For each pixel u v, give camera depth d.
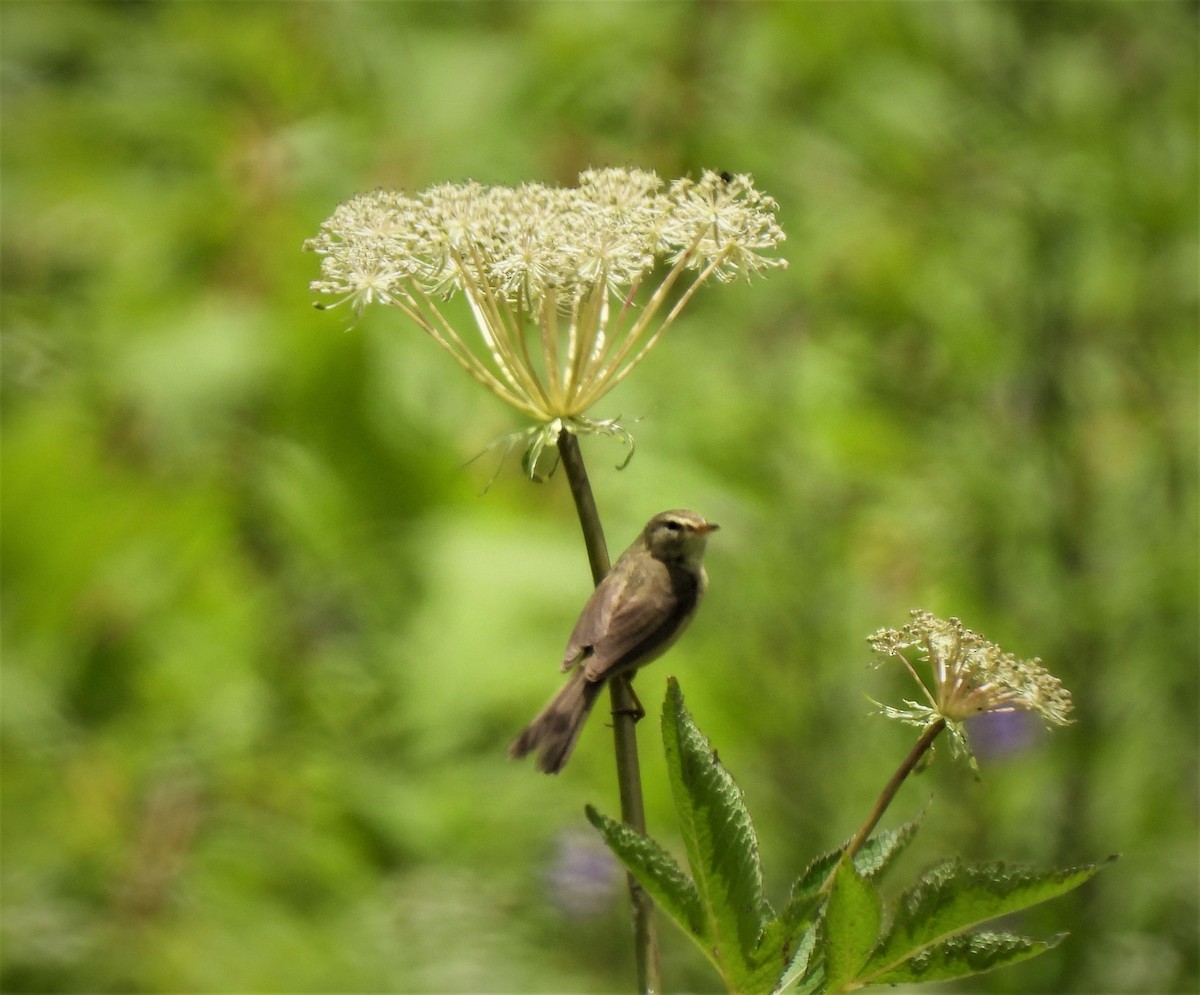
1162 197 12.35
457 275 4.55
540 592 9.78
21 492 9.49
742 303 12.66
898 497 12.63
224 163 10.67
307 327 9.71
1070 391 12.95
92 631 9.83
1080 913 11.67
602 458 10.66
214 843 9.91
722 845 3.55
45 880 9.55
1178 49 13.12
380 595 9.98
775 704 11.80
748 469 11.88
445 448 10.07
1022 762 12.15
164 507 9.68
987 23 13.06
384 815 10.59
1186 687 12.16
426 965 10.33
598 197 4.53
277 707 10.42
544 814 11.18
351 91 11.68
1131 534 12.59
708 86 12.28
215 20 11.98
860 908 3.42
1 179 11.21
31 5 12.09
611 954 11.33
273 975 9.43
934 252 13.05
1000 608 12.53
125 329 10.06
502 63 11.73
